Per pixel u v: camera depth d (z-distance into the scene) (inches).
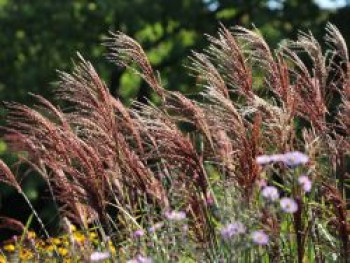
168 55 916.6
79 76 226.1
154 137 225.9
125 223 230.8
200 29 922.7
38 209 757.3
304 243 197.6
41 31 872.9
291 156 186.7
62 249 253.3
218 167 222.1
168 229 215.3
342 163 214.2
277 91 213.2
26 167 717.3
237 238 187.8
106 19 884.0
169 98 221.9
